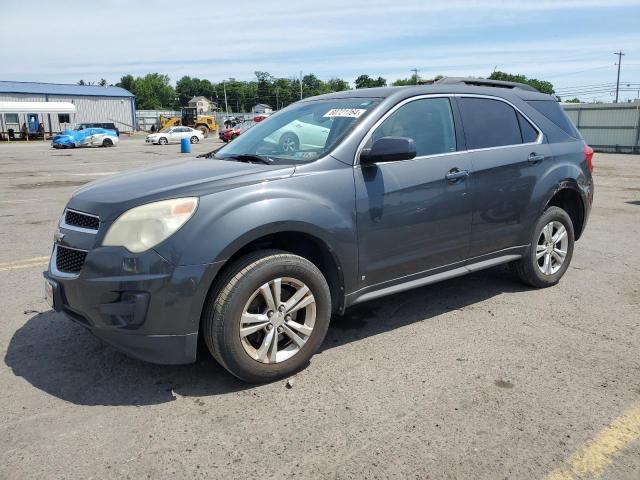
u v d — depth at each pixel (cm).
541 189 470
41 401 312
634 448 267
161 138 4034
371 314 446
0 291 505
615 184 1391
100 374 345
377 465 254
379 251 370
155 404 309
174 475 249
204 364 358
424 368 351
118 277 294
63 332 409
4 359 366
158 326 297
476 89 450
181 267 294
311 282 335
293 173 337
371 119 377
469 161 417
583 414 296
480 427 284
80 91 6569
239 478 246
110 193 327
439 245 404
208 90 15938
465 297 486
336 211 343
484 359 363
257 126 461
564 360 361
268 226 314
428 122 406
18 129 4938
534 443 271
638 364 355
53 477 247
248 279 309
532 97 498
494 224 439
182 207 302
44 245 688
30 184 1388
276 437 277
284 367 333
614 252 652
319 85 12062
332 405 307
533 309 455
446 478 246
